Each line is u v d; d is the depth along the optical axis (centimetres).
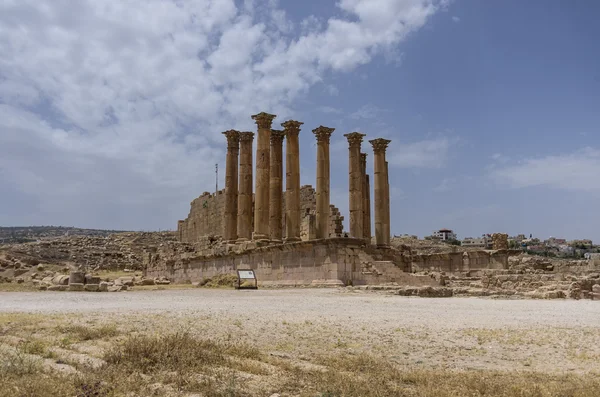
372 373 1110
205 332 1616
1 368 1036
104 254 9538
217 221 7819
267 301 2827
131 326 1714
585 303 3008
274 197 5116
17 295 3600
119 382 976
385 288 3634
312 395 941
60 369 1084
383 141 5375
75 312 2178
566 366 1237
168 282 5741
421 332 1672
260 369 1113
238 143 5675
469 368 1209
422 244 8869
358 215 5003
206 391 946
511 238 19962
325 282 3956
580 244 17788
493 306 2667
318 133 4812
